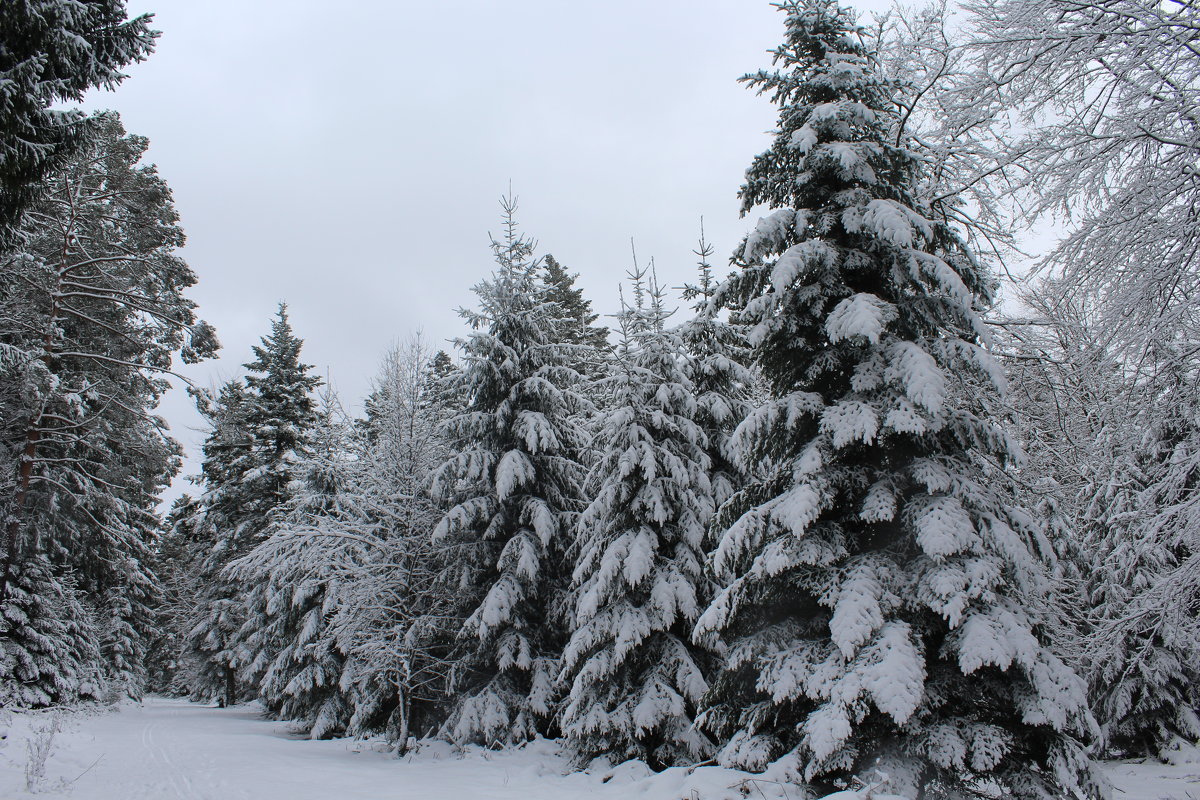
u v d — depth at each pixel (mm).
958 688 8000
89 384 18625
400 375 20344
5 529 17719
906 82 10258
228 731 20562
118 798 9672
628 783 10266
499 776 12281
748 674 9258
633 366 14484
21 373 15539
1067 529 9641
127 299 17953
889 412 8195
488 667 16469
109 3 9609
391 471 19156
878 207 8562
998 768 7738
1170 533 8500
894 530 8758
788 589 9164
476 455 16500
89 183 18453
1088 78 7418
